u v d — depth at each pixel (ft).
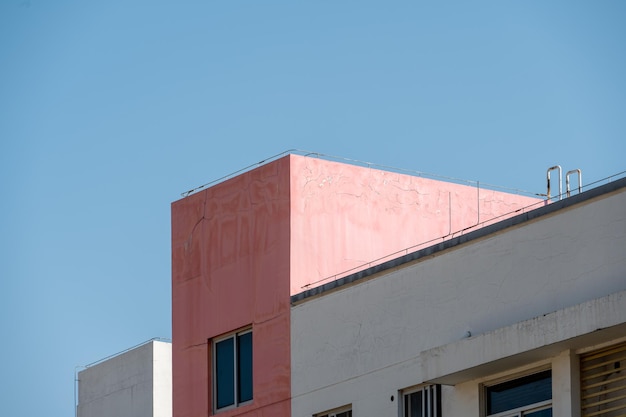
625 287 99.96
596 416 99.04
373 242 131.64
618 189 101.45
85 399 174.91
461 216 138.31
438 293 112.78
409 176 135.74
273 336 126.52
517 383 105.50
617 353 98.68
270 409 125.18
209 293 133.49
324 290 122.72
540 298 104.99
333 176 130.93
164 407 166.20
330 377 120.67
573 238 103.55
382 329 117.08
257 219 130.62
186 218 137.08
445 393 110.83
